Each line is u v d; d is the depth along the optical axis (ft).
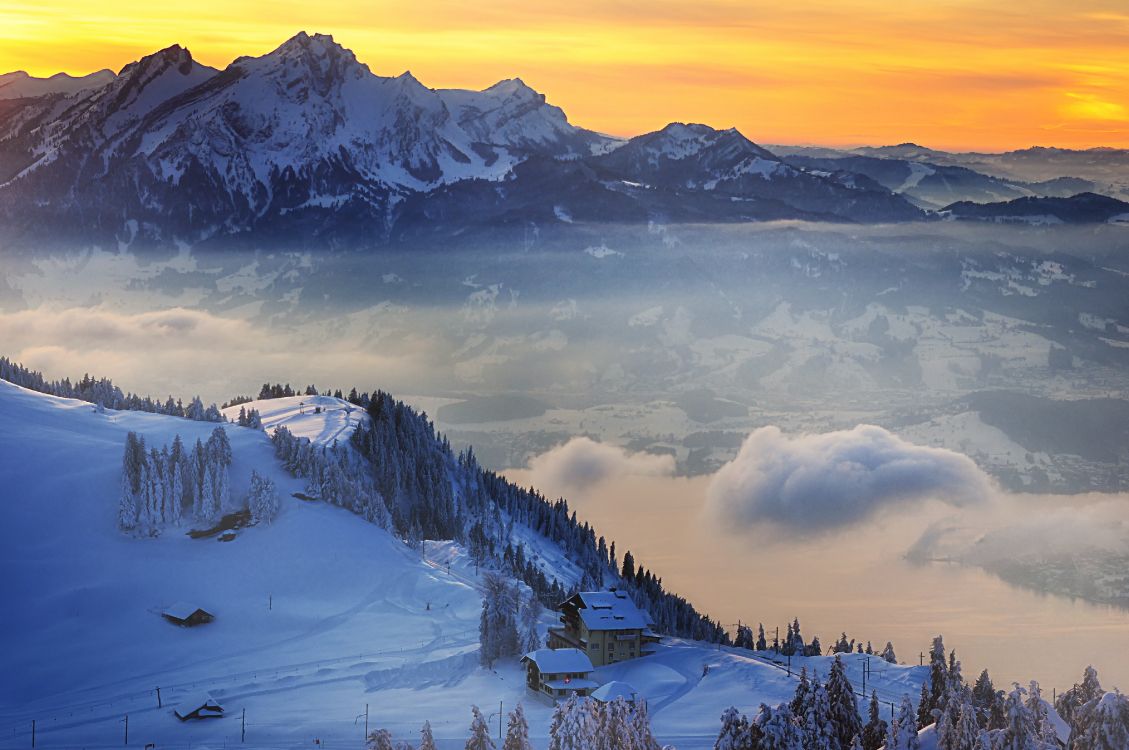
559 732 404.16
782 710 402.72
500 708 576.20
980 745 373.20
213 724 602.03
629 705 441.27
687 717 567.18
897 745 397.80
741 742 402.11
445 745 542.98
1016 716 374.43
